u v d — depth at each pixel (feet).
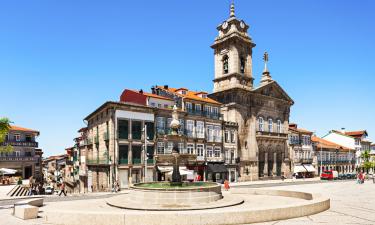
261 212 41.86
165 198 52.75
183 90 166.81
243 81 186.91
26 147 187.11
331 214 47.80
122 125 132.87
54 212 42.37
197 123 158.40
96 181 143.43
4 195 100.37
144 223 38.73
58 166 277.44
